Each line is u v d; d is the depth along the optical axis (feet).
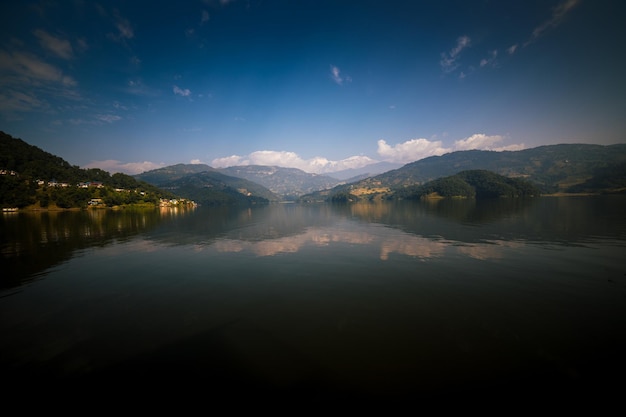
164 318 46.91
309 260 87.92
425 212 278.46
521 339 38.40
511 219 188.14
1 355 35.96
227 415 25.43
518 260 81.30
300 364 33.32
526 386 29.04
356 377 30.76
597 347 36.19
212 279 69.05
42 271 77.20
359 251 100.17
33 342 39.24
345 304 51.96
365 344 37.63
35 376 31.58
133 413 25.91
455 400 27.14
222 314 48.32
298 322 44.73
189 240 132.05
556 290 57.21
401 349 36.24
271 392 28.53
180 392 28.68
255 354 35.63
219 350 36.76
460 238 120.47
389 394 28.04
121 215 318.24
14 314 49.03
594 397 27.43
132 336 40.75
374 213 296.51
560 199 465.06
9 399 27.96
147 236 146.00
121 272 75.87
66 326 44.21
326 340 38.88
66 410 26.40
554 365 32.50
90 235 149.79
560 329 41.06
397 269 75.15
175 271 76.69
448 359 33.91
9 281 68.18
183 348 37.35
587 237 115.96
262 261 87.66
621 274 66.95
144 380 30.73
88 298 56.65
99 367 33.19
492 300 52.60
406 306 50.52
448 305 50.60
